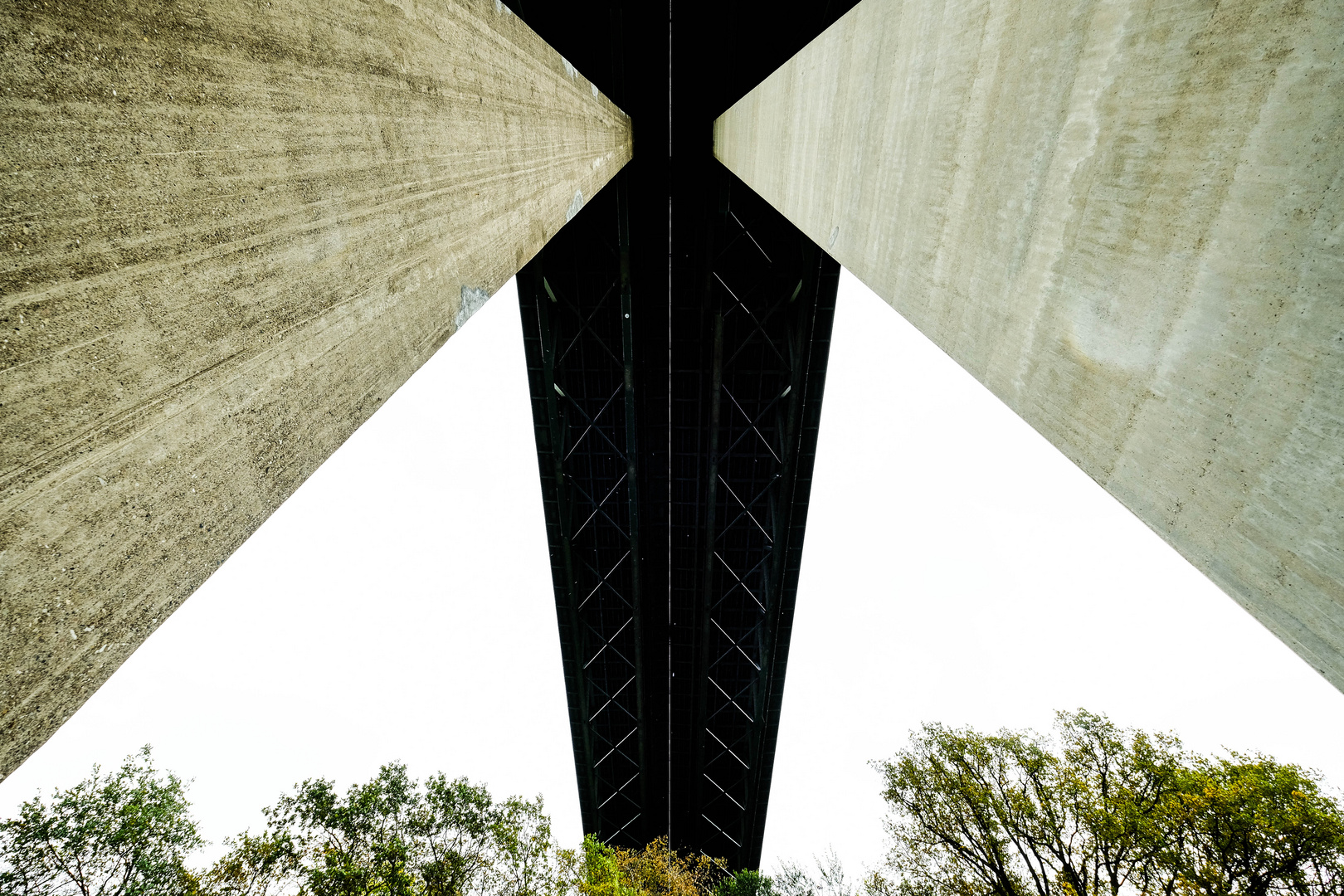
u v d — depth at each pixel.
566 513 17.59
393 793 10.69
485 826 10.82
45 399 1.07
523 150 4.12
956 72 2.71
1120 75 1.79
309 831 9.87
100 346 1.17
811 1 11.16
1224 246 1.55
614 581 19.53
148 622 1.34
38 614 1.06
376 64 2.12
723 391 16.14
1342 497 1.33
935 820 11.60
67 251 1.11
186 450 1.40
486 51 3.39
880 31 3.55
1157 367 1.79
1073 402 2.19
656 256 14.35
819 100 4.92
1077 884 10.23
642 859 16.02
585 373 15.92
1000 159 2.42
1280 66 1.36
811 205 5.34
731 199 13.26
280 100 1.66
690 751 23.33
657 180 13.52
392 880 9.21
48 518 1.08
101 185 1.18
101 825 8.99
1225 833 9.12
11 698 1.01
